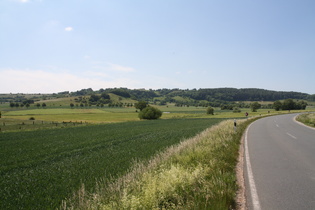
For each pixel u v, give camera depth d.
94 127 37.19
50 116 89.94
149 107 73.12
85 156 12.57
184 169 6.78
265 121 36.72
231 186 5.69
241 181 6.52
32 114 101.38
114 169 9.02
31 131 31.34
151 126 37.41
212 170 6.82
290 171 7.30
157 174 6.29
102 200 5.09
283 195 5.33
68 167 9.88
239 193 5.59
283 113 74.94
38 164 11.16
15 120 69.19
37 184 7.54
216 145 10.64
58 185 7.26
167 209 4.50
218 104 180.50
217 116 76.94
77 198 5.89
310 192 5.45
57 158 12.56
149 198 4.76
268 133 19.23
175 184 5.41
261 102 189.00
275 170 7.50
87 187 6.88
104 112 116.50
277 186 5.95
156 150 13.29
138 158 11.06
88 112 115.50
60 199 6.04
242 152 11.10
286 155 9.84
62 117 84.44
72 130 32.03
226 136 14.55
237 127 22.12
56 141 20.39
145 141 18.19
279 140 14.72
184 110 137.12
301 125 27.03
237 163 8.80
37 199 6.12
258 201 5.05
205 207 4.36
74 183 7.38
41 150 15.62
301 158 9.13
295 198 5.13
